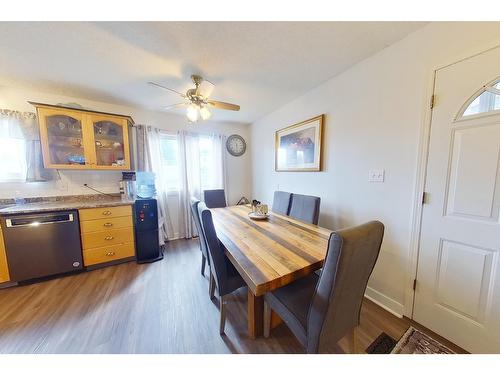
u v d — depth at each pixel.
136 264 2.52
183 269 2.38
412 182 1.49
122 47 1.55
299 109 2.64
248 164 4.19
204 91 1.93
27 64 1.78
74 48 1.55
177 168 3.45
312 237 1.50
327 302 0.85
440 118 1.32
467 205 1.24
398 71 1.53
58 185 2.57
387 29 1.39
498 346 1.16
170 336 1.40
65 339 1.37
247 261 1.10
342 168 2.06
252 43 1.52
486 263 1.18
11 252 1.97
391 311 1.65
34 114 2.31
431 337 1.38
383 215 1.70
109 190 2.87
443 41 1.28
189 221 3.51
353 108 1.91
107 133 2.69
